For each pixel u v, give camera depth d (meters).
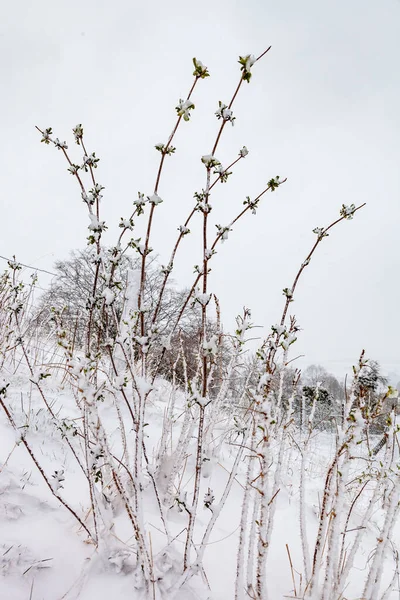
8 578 1.49
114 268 1.56
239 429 1.97
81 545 1.81
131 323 1.59
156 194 1.51
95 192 1.56
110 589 1.53
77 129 1.56
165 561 1.72
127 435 3.53
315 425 2.83
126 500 1.60
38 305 4.54
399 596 2.14
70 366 1.53
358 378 1.81
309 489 3.86
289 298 1.72
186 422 2.68
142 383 1.54
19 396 3.37
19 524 1.82
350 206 1.68
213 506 1.70
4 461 2.26
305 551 1.91
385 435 1.91
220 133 1.41
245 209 1.49
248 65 1.31
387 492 1.92
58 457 2.64
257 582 1.61
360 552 2.71
